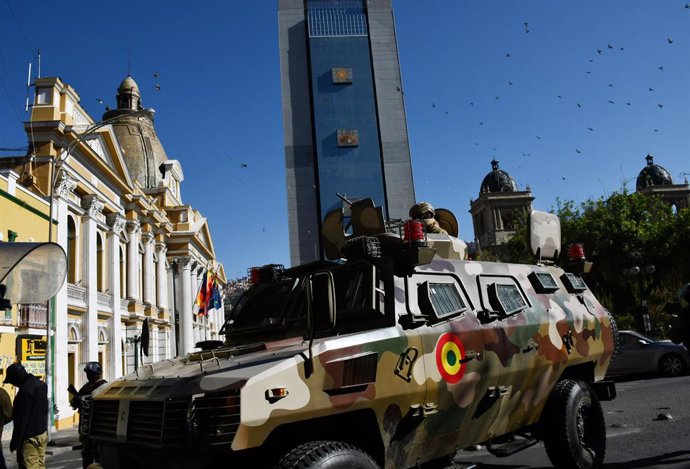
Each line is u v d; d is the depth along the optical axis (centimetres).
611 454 783
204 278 4256
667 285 3628
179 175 5388
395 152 10462
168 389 440
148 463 441
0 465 745
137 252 3316
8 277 821
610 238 3625
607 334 809
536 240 795
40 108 2241
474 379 553
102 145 2858
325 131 10450
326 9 10988
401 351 496
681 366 1820
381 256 543
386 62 10762
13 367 795
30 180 2159
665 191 8788
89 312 2480
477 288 619
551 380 669
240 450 416
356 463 428
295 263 10056
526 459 802
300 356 441
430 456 541
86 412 555
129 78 5534
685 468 675
